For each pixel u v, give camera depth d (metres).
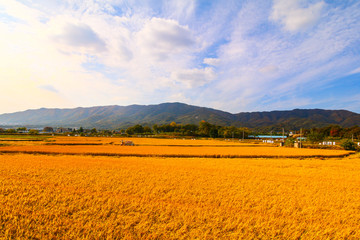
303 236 9.80
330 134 149.75
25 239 8.78
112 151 48.34
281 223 10.84
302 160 40.84
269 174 24.42
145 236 9.35
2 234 9.05
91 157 39.94
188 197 14.91
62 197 14.04
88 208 12.33
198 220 11.05
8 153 43.31
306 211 12.59
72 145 66.88
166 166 29.22
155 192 15.83
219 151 55.06
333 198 15.27
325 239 9.52
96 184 17.91
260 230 10.11
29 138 93.75
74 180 19.17
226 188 17.41
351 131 131.50
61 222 10.40
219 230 9.98
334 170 28.34
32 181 18.25
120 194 15.17
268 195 15.84
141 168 26.81
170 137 148.62
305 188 18.03
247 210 12.65
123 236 9.38
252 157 46.22
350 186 19.03
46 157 37.09
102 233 9.34
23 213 11.05
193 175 22.78
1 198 13.19
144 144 78.81
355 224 11.13
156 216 11.59
